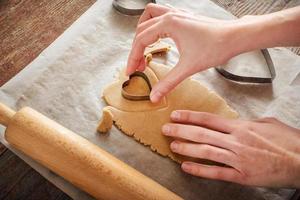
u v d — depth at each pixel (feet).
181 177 1.70
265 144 1.57
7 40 1.99
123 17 2.06
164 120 1.77
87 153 1.53
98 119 1.78
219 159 1.60
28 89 1.82
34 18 2.06
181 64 1.64
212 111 1.81
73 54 1.92
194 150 1.63
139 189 1.50
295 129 1.63
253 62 1.99
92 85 1.86
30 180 1.74
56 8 2.10
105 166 1.52
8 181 1.72
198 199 1.67
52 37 2.04
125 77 1.85
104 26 2.02
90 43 1.96
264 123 1.65
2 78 1.91
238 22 1.67
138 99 1.79
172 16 1.65
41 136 1.55
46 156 1.55
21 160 1.76
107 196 1.52
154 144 1.73
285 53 2.02
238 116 1.82
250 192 1.70
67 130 1.61
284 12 1.68
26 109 1.62
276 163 1.54
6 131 1.59
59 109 1.79
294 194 1.70
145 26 1.73
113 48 1.96
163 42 1.99
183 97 1.82
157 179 1.69
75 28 1.99
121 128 1.75
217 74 1.95
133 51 1.71
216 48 1.62
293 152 1.54
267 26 1.64
